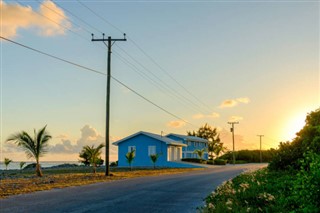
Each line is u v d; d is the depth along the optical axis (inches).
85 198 636.1
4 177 1275.8
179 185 901.8
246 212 424.5
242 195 559.2
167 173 1501.0
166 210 519.5
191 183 959.0
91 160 1471.5
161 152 2610.7
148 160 2632.9
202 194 713.0
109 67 1378.0
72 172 1658.5
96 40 1380.4
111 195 684.7
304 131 956.0
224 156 4173.2
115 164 2815.0
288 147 1036.5
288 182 645.9
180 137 3410.4
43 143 1282.0
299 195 301.1
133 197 658.2
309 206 287.0
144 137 2657.5
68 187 827.4
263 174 954.7
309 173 297.0
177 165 2527.1
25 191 731.4
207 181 1030.4
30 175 1386.6
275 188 616.1
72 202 585.6
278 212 417.4
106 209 522.3
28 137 1261.1
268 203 478.9
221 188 682.8
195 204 577.6
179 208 537.6
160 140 2618.1
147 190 776.3
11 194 682.8
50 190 760.3
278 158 1026.7
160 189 800.3
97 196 666.2
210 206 462.3
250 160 4138.8
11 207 529.0
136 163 2652.6
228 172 1562.5
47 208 522.6
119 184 916.6
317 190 284.4
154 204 576.4
